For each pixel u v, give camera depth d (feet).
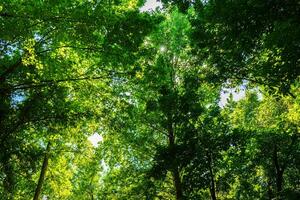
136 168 57.57
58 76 43.42
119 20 36.01
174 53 55.06
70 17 34.78
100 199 59.00
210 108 49.85
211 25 34.42
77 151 64.54
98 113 50.52
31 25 35.99
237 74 42.24
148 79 44.19
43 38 40.86
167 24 55.11
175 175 49.75
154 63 51.42
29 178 59.11
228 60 39.65
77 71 46.14
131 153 57.62
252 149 60.54
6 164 48.16
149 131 55.88
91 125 53.16
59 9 34.09
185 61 55.36
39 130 51.11
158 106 45.47
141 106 54.90
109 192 58.49
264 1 26.68
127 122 51.88
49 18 34.63
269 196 65.51
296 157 61.82
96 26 36.06
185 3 35.06
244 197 60.03
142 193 53.98
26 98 47.50
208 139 42.91
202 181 42.27
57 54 42.98
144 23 36.47
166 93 45.93
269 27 29.66
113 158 58.70
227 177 46.88
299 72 30.07
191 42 39.27
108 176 60.29
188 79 45.85
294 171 69.05
